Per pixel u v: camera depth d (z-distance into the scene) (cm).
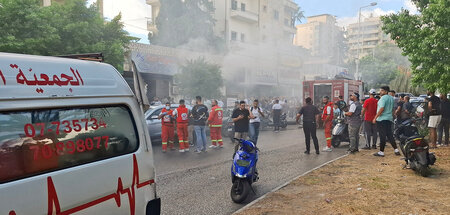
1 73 212
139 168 294
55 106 238
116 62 1367
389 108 811
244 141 535
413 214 422
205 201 516
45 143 228
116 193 270
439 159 739
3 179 201
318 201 487
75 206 237
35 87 228
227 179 648
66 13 1249
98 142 265
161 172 710
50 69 243
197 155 920
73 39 1228
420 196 493
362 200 483
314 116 902
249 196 541
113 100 285
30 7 1069
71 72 258
